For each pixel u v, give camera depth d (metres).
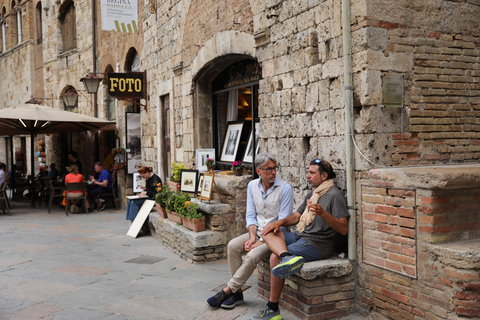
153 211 9.13
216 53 7.62
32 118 11.87
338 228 4.32
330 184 4.49
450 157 4.79
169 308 4.75
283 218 4.68
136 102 12.21
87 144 18.23
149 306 4.82
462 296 3.56
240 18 6.85
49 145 20.91
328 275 4.33
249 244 4.71
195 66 8.60
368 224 4.37
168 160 10.80
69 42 19.16
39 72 22.14
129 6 10.80
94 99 16.70
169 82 10.18
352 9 4.45
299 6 5.22
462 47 4.81
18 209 13.81
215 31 7.72
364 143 4.38
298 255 4.36
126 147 12.87
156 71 11.08
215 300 4.70
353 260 4.52
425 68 4.62
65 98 16.67
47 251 7.57
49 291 5.37
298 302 4.46
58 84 19.91
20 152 24.38
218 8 7.57
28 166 23.52
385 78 4.38
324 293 4.37
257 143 7.41
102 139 16.55
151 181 9.27
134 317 4.52
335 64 4.69
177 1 9.48
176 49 9.64
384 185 4.16
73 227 10.09
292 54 5.39
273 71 5.82
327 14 4.78
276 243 4.36
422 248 3.84
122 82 11.30
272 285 4.32
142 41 12.09
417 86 4.59
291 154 5.50
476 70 4.90
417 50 4.57
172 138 10.20
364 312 4.45
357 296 4.52
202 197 6.97
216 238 6.66
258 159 4.75
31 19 22.33
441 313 3.71
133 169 12.93
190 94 8.95
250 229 4.84
